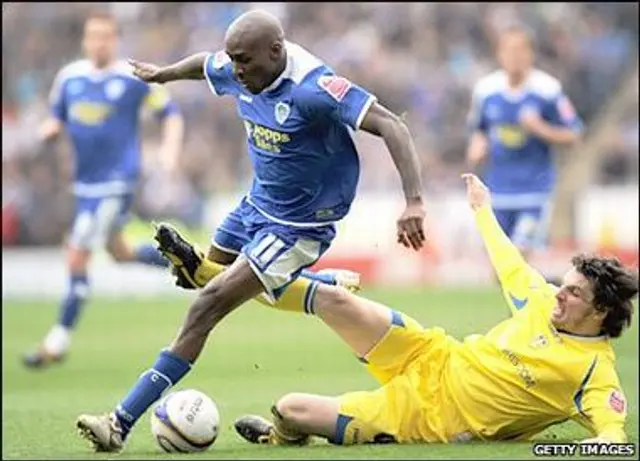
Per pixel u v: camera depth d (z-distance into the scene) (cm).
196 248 2669
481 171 8281
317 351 5241
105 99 5034
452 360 2534
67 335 4903
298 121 2475
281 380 4369
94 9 9069
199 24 9138
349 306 2548
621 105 8806
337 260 7812
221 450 2477
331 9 9150
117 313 6875
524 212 5284
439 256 7925
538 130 5119
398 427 2502
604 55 8925
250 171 8456
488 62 9000
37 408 3728
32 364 4841
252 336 5841
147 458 2364
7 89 8875
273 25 2455
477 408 2500
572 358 2452
